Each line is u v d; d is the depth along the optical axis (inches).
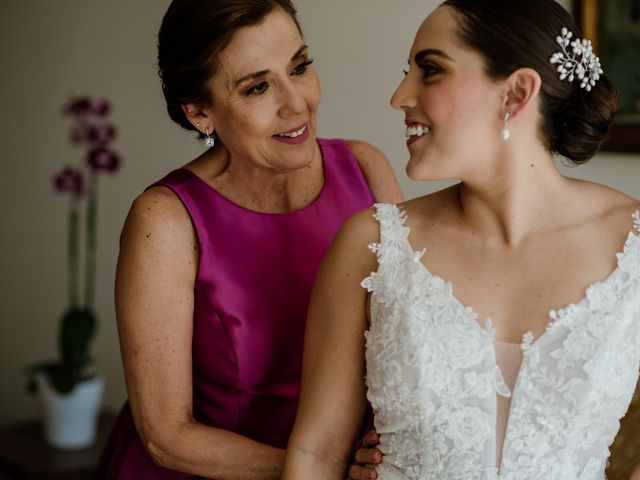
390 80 151.5
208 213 89.5
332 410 76.3
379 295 73.9
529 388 70.7
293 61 85.2
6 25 193.5
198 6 83.6
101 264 191.0
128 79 183.5
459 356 71.3
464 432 71.5
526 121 72.1
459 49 70.4
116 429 98.5
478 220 74.5
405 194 152.0
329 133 158.9
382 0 151.4
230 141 88.3
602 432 73.1
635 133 131.0
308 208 93.8
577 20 133.1
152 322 85.8
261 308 90.2
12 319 197.8
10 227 197.3
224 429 91.1
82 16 186.4
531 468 71.4
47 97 191.3
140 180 184.9
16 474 160.2
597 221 74.0
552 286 72.0
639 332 72.4
